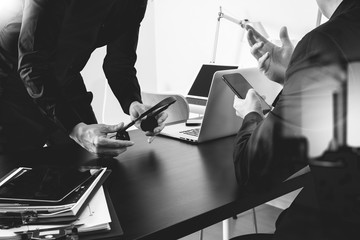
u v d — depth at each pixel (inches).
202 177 39.5
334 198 27.3
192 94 109.3
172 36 148.6
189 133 57.6
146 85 161.8
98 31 59.8
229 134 57.4
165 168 42.8
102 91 155.6
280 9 106.7
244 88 46.6
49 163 45.1
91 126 45.6
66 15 53.2
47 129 66.8
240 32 118.5
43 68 46.6
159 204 32.8
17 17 54.6
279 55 45.1
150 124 51.6
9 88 61.9
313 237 28.5
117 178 39.7
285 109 28.5
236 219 99.0
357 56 25.1
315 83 26.5
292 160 28.8
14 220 27.3
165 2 148.7
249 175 32.3
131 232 27.9
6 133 63.2
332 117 26.1
